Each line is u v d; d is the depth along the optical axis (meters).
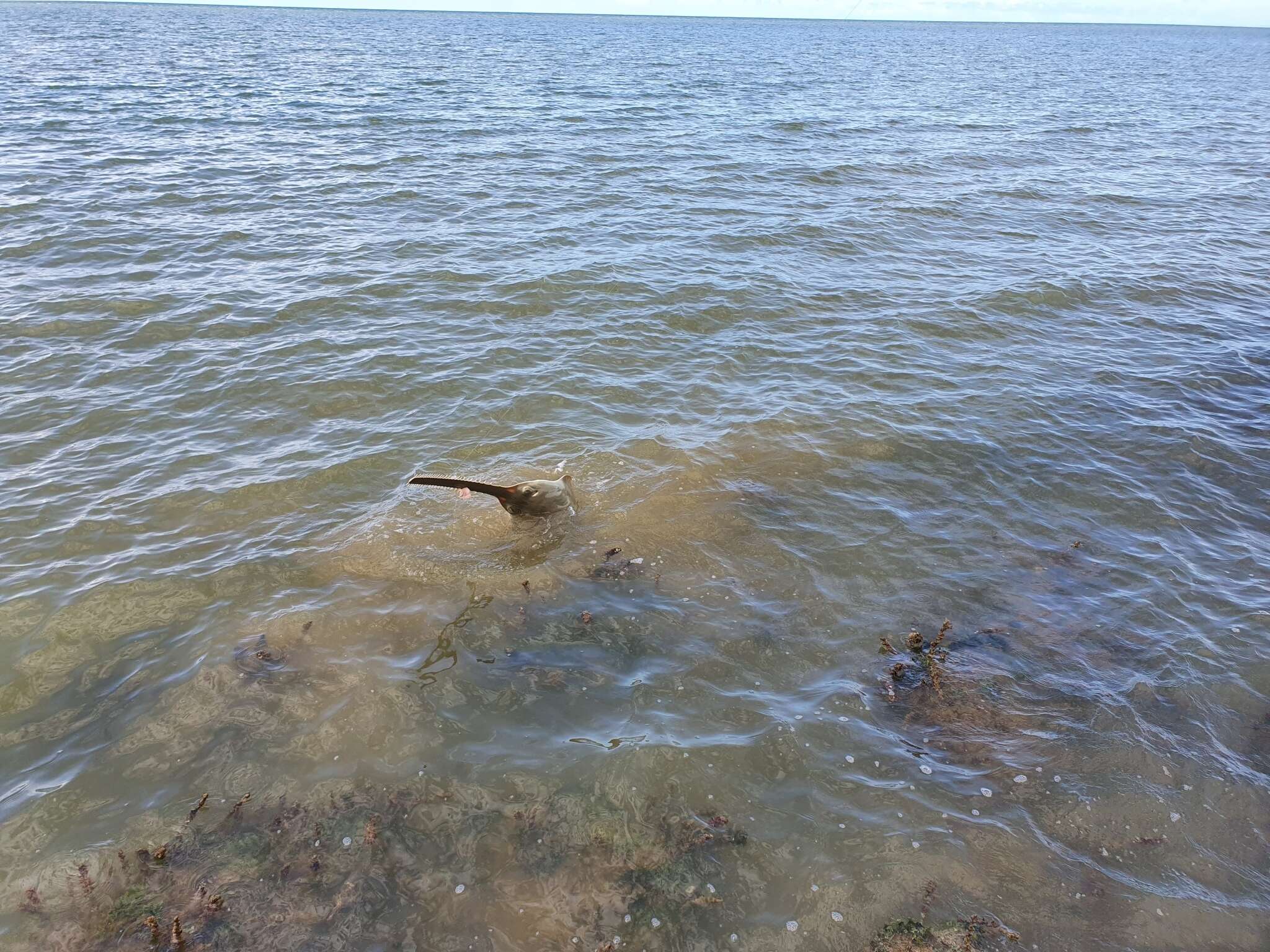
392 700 6.50
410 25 155.62
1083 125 37.28
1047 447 10.77
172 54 56.94
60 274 15.26
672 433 10.96
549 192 22.56
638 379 12.48
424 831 5.45
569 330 14.07
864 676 6.88
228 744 6.09
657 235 19.22
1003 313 15.41
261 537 8.65
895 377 12.77
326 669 6.82
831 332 14.37
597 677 6.81
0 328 13.09
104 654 6.99
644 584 7.97
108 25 95.38
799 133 32.59
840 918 4.99
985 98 46.72
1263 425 11.52
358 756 6.01
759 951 4.80
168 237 17.52
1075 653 7.20
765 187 24.00
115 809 5.57
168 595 7.71
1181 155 31.23
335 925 4.86
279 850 5.30
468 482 8.02
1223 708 6.66
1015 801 5.80
